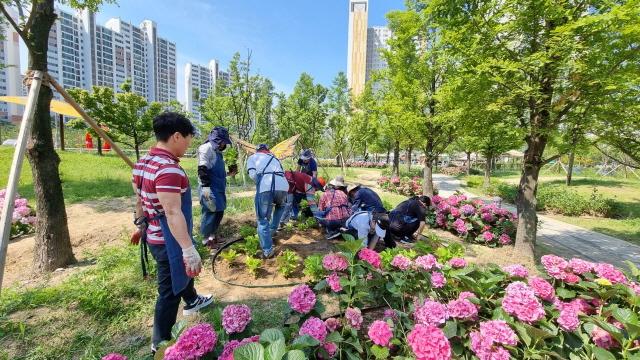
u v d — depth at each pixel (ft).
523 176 19.24
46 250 13.07
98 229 18.95
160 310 7.79
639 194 47.39
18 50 82.53
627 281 7.26
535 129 16.67
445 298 7.73
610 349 5.82
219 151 14.47
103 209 24.89
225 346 5.00
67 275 12.66
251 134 61.98
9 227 7.74
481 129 20.03
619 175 82.99
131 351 8.22
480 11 15.56
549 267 7.26
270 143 69.41
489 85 16.79
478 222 21.91
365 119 66.44
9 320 9.22
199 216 21.03
